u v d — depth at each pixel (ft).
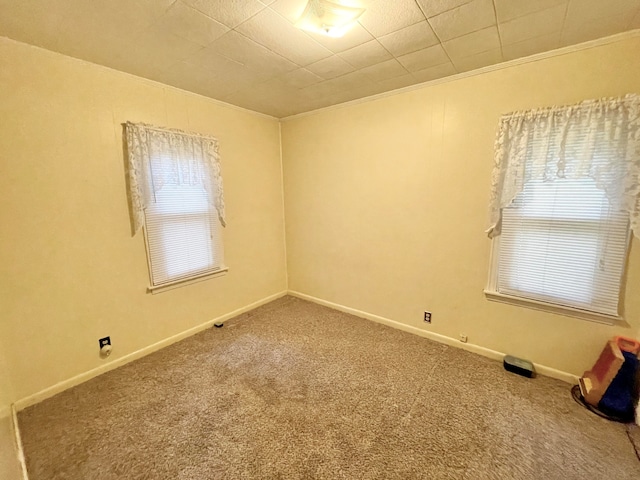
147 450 5.33
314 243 12.07
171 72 7.54
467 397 6.64
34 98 6.23
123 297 8.01
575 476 4.79
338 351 8.66
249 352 8.65
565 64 6.39
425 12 5.10
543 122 6.64
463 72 7.63
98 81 7.12
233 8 4.91
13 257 6.21
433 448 5.32
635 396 5.87
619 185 6.02
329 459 5.12
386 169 9.53
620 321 6.41
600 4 4.87
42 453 5.28
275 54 6.60
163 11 4.98
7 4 4.68
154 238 8.51
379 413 6.19
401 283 9.78
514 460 5.08
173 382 7.29
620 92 5.94
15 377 6.35
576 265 6.73
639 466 4.93
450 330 8.91
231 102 10.01
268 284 12.53
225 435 5.66
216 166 9.80
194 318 9.82
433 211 8.73
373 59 6.88
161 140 8.28
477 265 8.16
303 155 11.72
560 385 7.01
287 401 6.58
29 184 6.30
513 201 7.32
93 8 4.85
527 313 7.55
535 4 4.88
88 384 7.23
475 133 7.73
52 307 6.79
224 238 10.50
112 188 7.57
